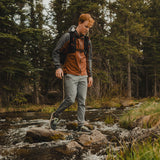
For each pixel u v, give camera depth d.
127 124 3.49
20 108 9.54
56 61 2.51
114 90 11.78
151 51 19.12
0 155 2.01
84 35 2.60
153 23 19.14
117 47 11.05
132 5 13.28
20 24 9.67
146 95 20.88
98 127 3.67
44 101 14.20
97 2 10.52
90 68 2.80
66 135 2.82
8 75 9.79
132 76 20.89
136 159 1.57
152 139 2.09
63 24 11.56
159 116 3.03
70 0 10.93
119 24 13.40
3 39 8.56
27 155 2.00
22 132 3.30
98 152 2.04
